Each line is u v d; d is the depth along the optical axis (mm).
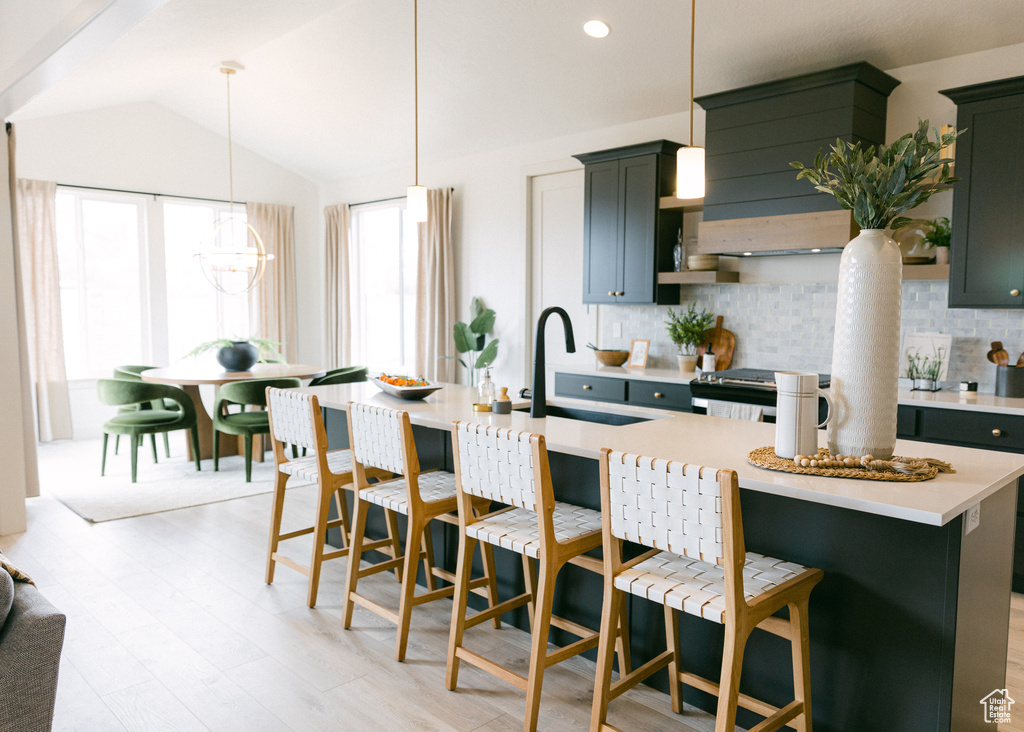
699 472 1674
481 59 4895
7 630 1504
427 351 6836
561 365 5922
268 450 6254
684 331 4922
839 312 1974
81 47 3086
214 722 2184
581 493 2578
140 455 6027
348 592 2816
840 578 1935
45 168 6414
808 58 4074
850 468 1894
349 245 7859
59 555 3637
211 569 3457
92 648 2646
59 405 6559
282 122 6805
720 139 4379
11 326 3949
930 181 3635
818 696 1992
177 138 7203
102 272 6891
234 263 5855
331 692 2359
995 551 1922
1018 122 3350
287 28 4906
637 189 4902
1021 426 3188
